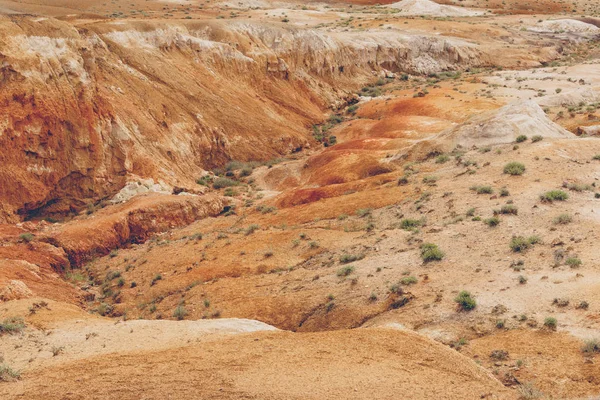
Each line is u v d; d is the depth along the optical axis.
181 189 46.31
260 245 31.92
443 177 35.06
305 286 25.31
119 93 49.91
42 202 40.47
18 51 40.69
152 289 29.48
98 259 35.91
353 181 40.28
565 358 15.94
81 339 17.98
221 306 25.67
